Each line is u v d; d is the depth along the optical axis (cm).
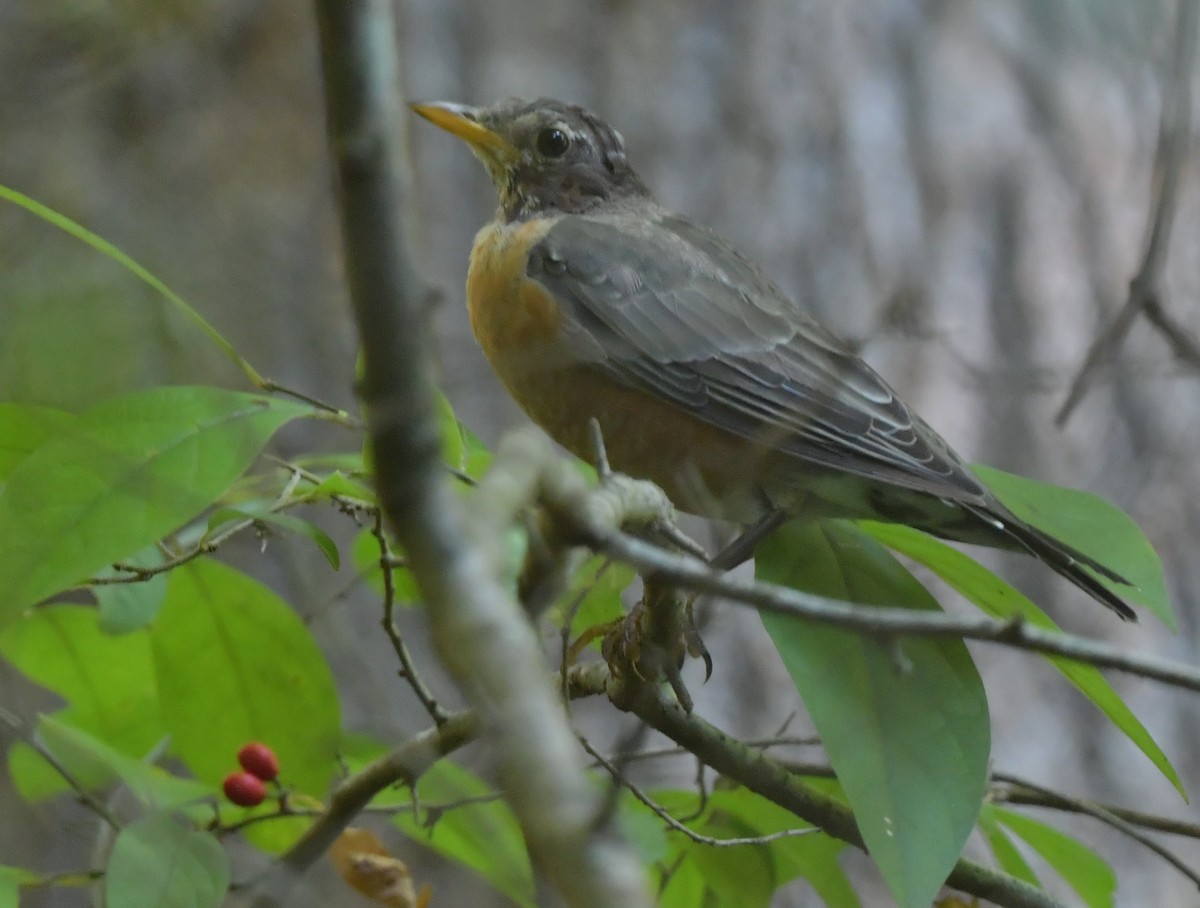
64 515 435
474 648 270
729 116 1013
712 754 533
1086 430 1028
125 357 561
